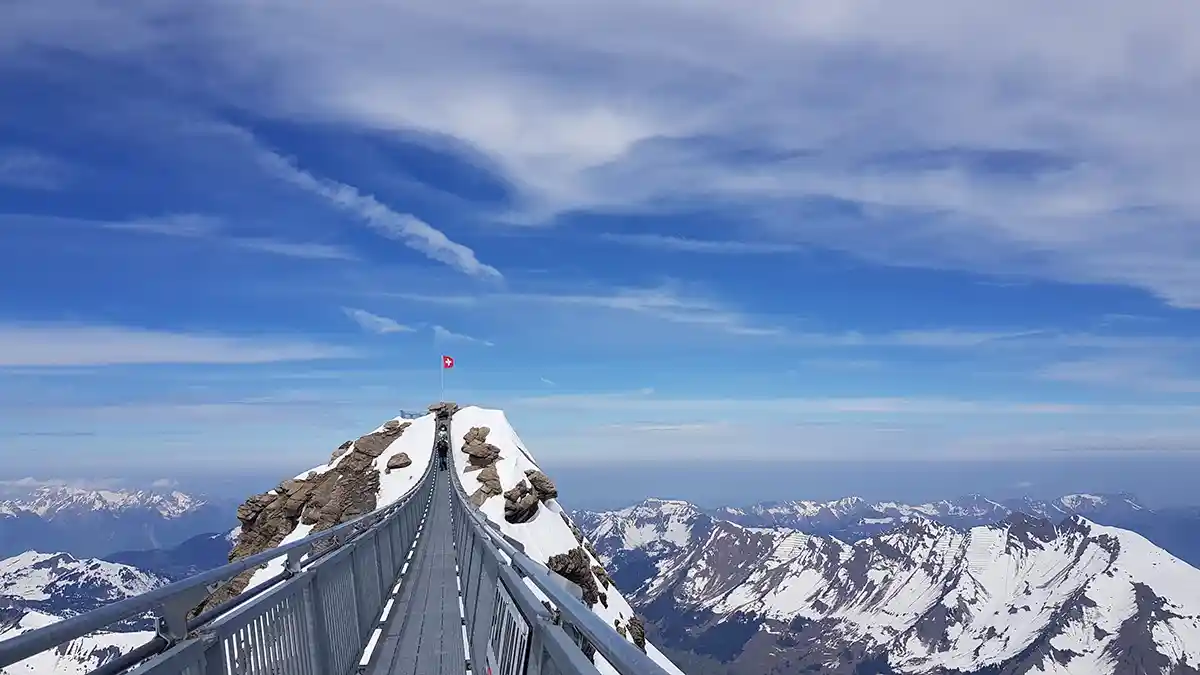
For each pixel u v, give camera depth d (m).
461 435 85.75
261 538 76.38
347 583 11.21
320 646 8.84
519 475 72.94
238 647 5.95
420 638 13.09
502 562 8.12
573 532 74.38
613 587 70.69
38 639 3.01
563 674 4.34
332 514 72.94
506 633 7.80
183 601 4.84
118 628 4.75
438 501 51.78
